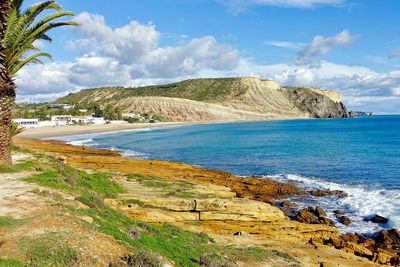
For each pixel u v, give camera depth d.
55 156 25.42
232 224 15.84
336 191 24.81
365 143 64.12
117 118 162.12
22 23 14.24
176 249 9.17
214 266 8.41
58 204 9.13
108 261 6.38
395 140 70.81
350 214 20.06
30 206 8.59
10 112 14.26
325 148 55.03
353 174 32.12
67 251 6.11
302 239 15.30
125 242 7.89
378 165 37.25
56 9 15.07
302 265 10.15
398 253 14.38
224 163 39.38
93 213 9.61
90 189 15.01
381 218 18.66
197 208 16.22
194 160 41.91
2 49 12.77
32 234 6.57
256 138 77.69
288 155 46.12
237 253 10.65
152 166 32.31
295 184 27.95
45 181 12.20
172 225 13.35
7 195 9.53
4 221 7.04
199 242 11.27
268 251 11.61
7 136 14.18
